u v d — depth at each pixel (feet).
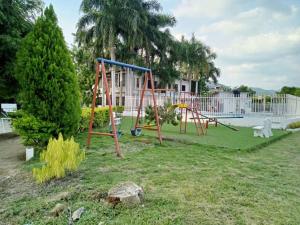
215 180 11.85
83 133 26.48
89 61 75.10
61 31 18.86
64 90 18.15
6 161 17.07
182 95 58.29
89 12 66.54
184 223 7.77
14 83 34.65
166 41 77.87
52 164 11.71
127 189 9.39
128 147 20.06
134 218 8.02
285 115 38.75
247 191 10.53
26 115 17.61
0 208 9.34
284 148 21.49
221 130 34.04
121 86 77.05
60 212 8.62
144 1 73.92
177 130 32.53
